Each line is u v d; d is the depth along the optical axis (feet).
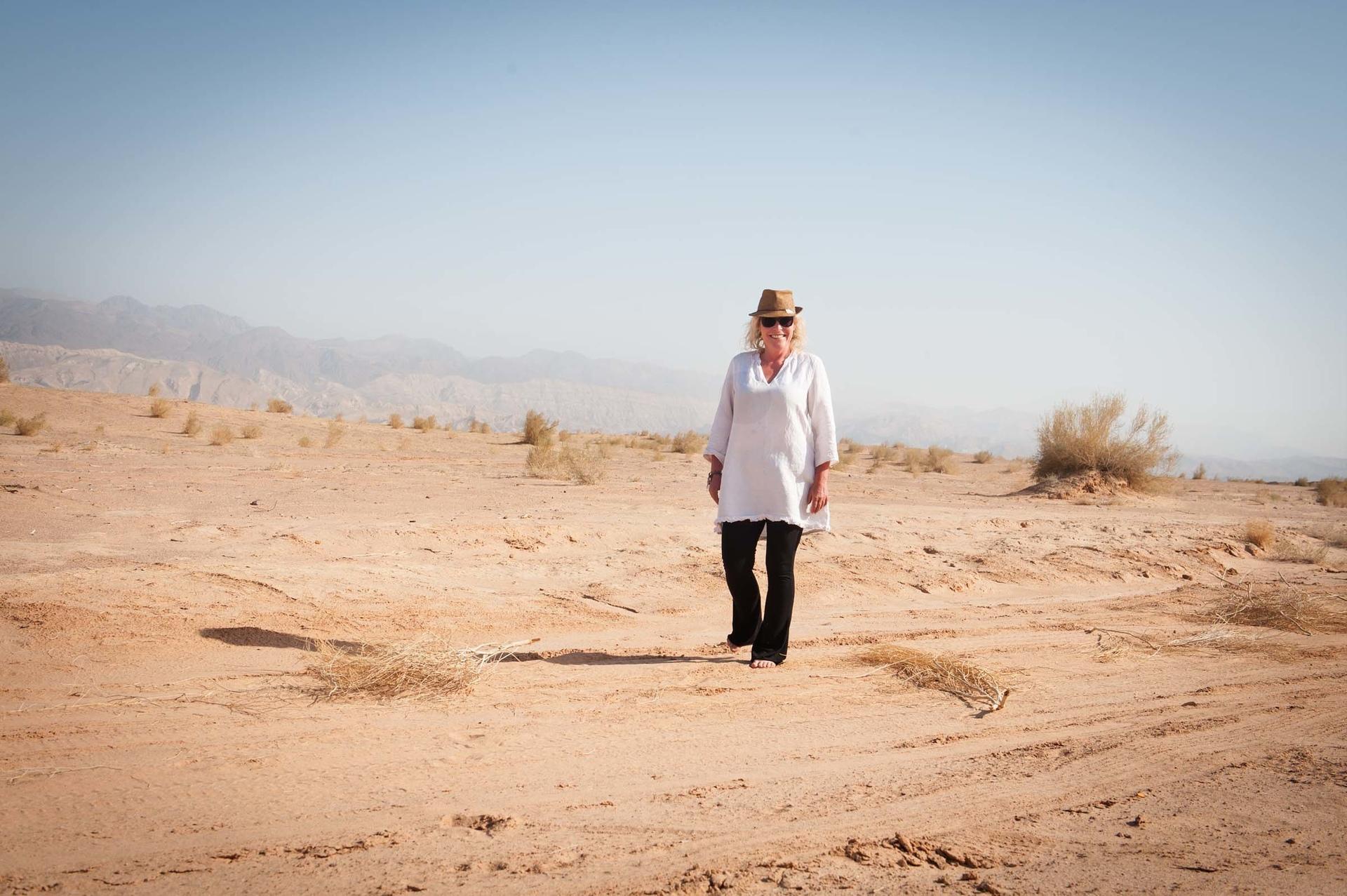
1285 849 10.08
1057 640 23.86
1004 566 35.12
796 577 30.40
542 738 14.44
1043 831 10.82
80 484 43.29
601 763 13.33
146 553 26.66
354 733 14.26
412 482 58.34
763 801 11.88
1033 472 82.12
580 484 62.80
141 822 10.54
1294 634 25.49
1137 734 15.35
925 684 18.70
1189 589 33.60
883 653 20.72
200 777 12.12
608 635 22.97
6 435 78.23
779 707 16.79
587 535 34.68
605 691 17.47
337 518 36.47
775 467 19.98
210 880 9.05
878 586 30.58
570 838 10.41
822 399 20.26
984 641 23.41
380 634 21.24
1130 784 12.69
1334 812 11.42
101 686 16.07
